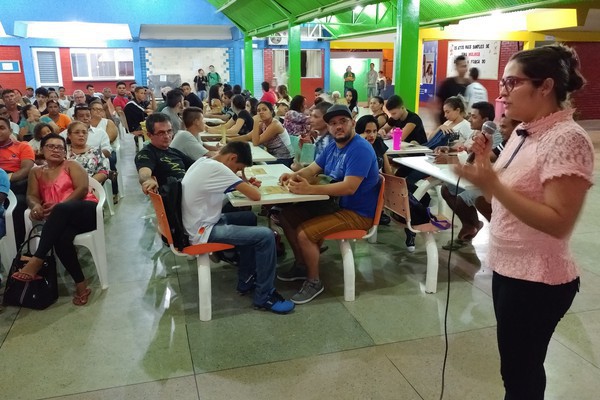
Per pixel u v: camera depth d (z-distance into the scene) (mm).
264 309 3115
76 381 2402
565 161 1324
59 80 16828
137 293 3369
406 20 5914
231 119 7531
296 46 10969
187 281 3566
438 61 13281
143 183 3203
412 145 4992
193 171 2957
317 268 3258
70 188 3492
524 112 1453
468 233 4195
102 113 6012
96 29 16734
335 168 3365
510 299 1562
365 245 4266
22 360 2580
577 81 1431
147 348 2691
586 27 11508
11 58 16172
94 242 3322
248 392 2316
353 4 7652
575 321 2930
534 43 11359
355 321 2975
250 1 12406
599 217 4930
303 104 6484
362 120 3939
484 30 11125
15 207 3576
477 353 2619
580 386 2344
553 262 1485
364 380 2402
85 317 3037
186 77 17906
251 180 3314
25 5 14164
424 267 3787
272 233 3035
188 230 2939
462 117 4777
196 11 15555
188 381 2402
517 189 1443
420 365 2520
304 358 2590
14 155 4117
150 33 17234
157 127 3756
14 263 3158
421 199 3982
